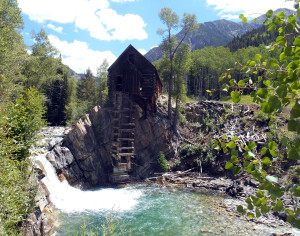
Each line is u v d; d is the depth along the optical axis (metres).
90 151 22.31
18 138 10.97
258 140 23.70
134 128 25.83
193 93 71.38
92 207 16.02
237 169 2.02
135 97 27.19
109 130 25.00
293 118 1.57
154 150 26.75
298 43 1.59
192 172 24.58
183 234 12.20
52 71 39.91
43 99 35.09
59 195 16.91
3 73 15.23
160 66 32.34
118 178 22.94
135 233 12.20
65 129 28.75
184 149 26.84
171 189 20.66
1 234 6.62
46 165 17.59
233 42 121.88
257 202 1.94
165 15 30.22
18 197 8.21
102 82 48.75
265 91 1.84
